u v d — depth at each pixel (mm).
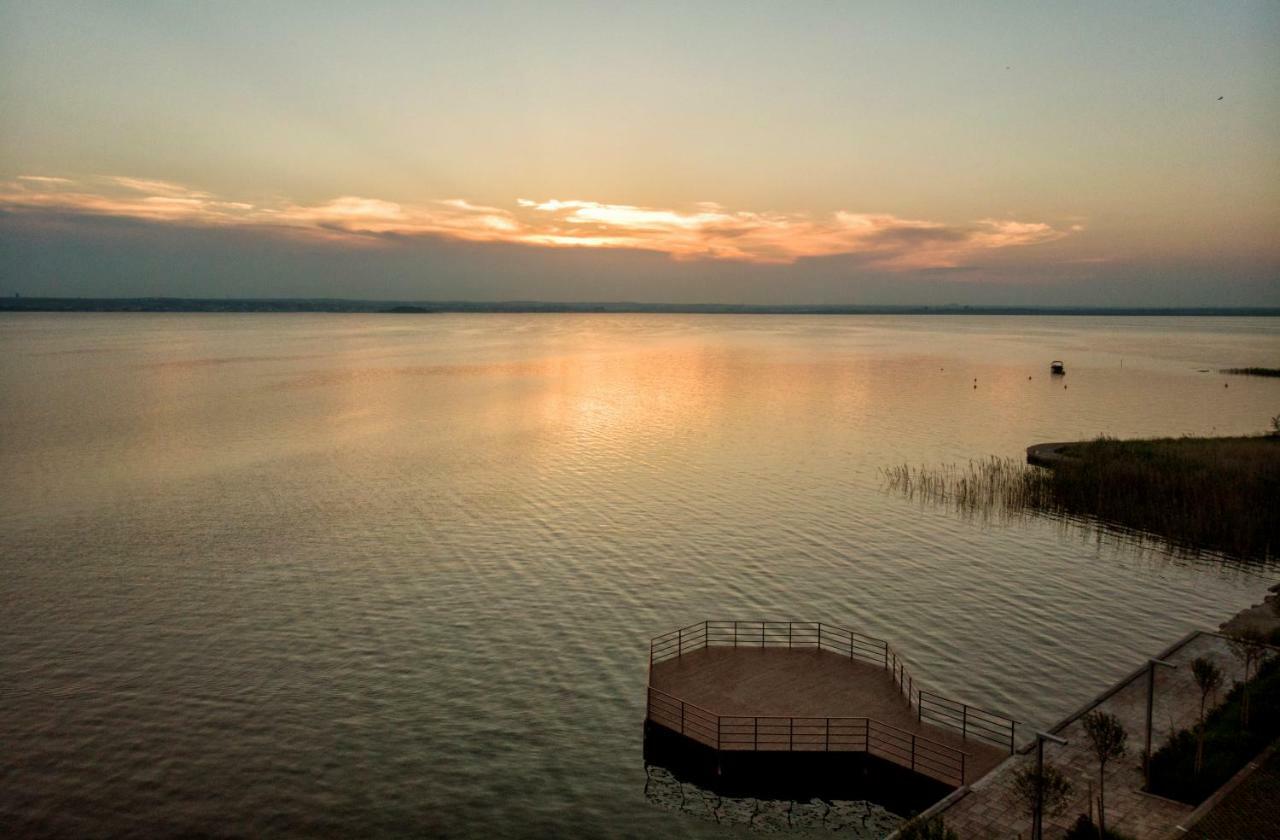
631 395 161000
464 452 102250
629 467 94250
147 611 52688
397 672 45062
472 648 47938
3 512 74312
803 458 99750
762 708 37375
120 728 39438
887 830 32688
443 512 74875
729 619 52094
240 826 32781
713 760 34594
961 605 54469
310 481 86438
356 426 120875
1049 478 80812
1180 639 46219
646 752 36750
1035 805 27188
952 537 68875
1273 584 58031
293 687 43375
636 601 54812
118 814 33344
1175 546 66062
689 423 126188
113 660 46125
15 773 35875
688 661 42125
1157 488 75562
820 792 34375
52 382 175500
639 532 69312
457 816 33562
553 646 48219
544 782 35750
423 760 37188
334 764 36844
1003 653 47375
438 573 59625
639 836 32469
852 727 35875
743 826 33031
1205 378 197500
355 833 32531
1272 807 28219
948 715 40031
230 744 38281
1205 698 36656
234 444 106375
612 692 43125
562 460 97812
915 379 195500
